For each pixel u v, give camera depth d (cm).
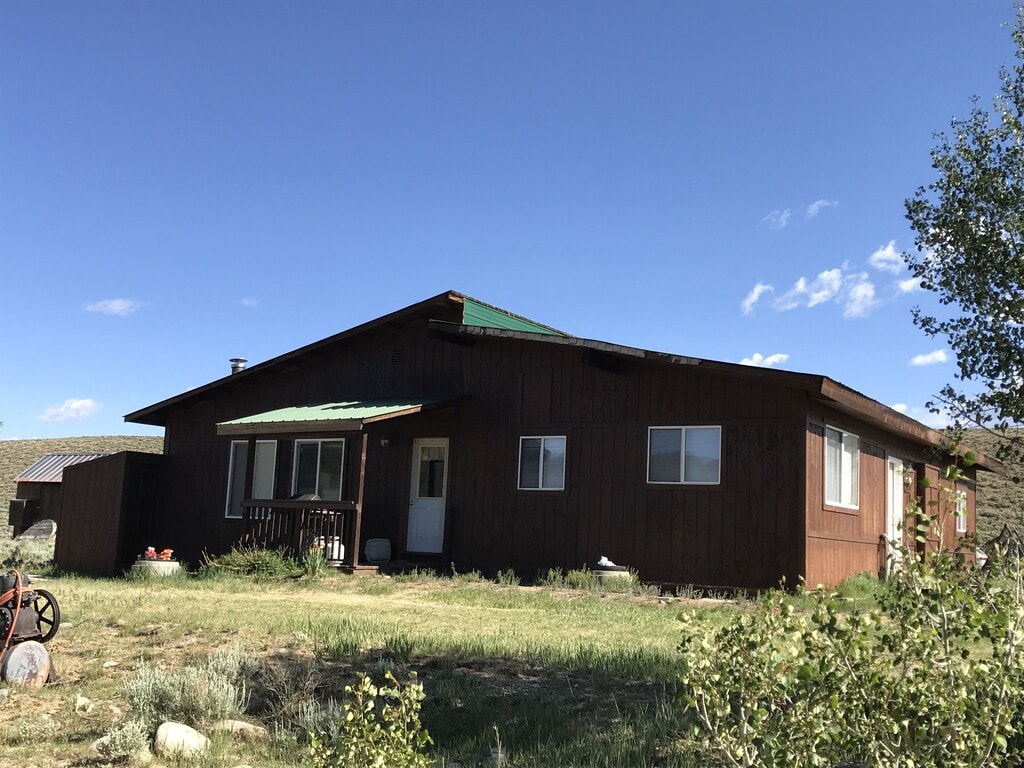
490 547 1728
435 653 878
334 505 1730
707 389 1540
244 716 714
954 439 687
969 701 357
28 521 3359
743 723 384
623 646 917
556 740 630
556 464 1688
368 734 479
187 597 1362
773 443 1466
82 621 1088
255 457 2047
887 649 385
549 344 1695
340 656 877
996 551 405
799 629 381
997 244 688
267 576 1633
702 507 1517
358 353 2002
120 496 2022
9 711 726
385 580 1588
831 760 388
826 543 1505
